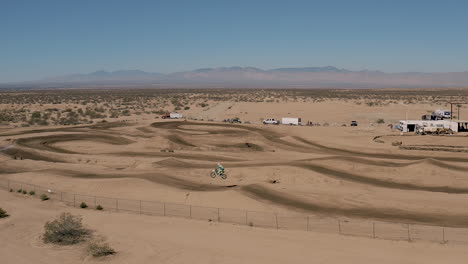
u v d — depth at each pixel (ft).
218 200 132.77
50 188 154.20
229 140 279.90
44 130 317.83
